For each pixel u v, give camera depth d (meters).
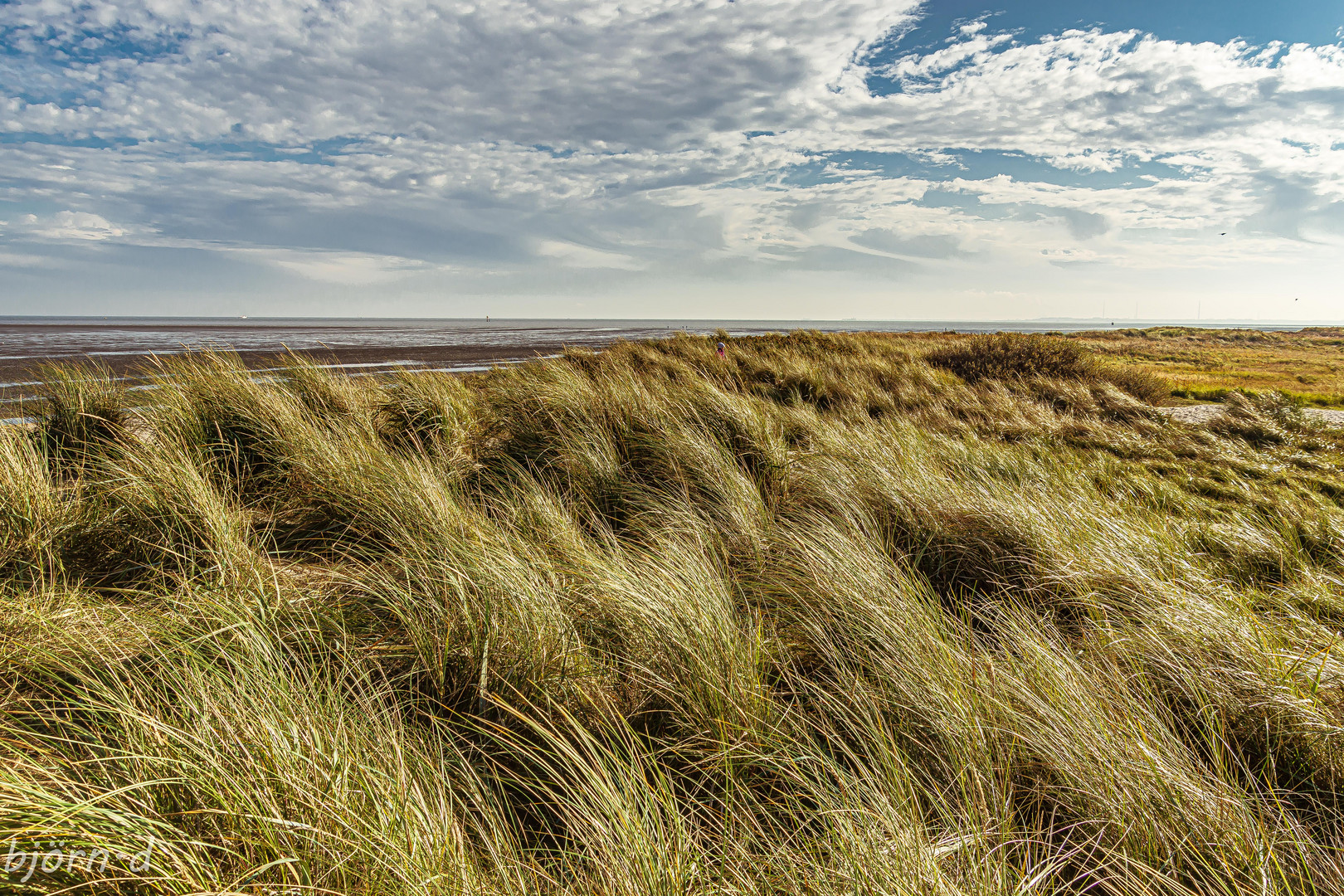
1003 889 1.32
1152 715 1.88
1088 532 3.31
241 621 1.91
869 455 4.67
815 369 10.84
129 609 2.22
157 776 1.33
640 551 3.08
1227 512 4.74
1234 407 9.12
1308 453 7.15
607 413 5.32
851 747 1.95
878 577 2.65
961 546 3.41
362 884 1.22
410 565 2.59
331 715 1.61
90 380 5.07
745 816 1.63
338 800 1.30
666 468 4.46
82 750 1.51
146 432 4.48
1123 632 2.51
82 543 2.88
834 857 1.40
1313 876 1.43
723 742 1.79
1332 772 1.81
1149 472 6.08
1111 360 15.30
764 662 2.29
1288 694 2.03
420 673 2.08
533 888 1.36
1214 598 2.77
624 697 2.09
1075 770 1.70
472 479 4.52
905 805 1.55
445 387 6.01
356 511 3.38
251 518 3.48
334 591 2.55
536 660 2.06
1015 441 7.52
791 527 3.56
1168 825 1.55
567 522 3.29
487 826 1.57
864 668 2.29
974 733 1.80
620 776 1.53
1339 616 2.88
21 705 1.68
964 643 2.38
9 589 2.42
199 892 1.05
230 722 1.43
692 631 2.17
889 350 16.17
